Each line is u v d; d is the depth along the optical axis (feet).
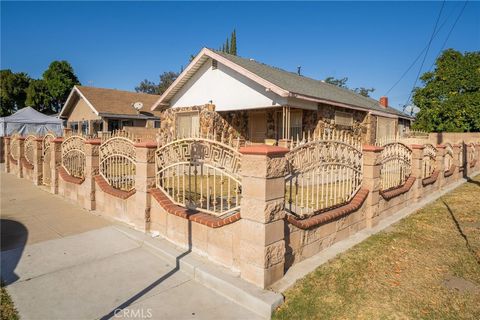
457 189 31.01
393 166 23.04
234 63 40.86
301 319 10.07
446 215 21.50
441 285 12.17
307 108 41.57
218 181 25.26
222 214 13.56
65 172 27.27
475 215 21.34
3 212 22.43
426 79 74.43
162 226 16.65
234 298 11.34
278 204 11.73
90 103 66.18
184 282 12.64
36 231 18.42
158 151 17.37
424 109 72.33
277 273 11.91
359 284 12.12
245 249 11.82
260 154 11.17
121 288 12.09
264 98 40.14
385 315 10.24
